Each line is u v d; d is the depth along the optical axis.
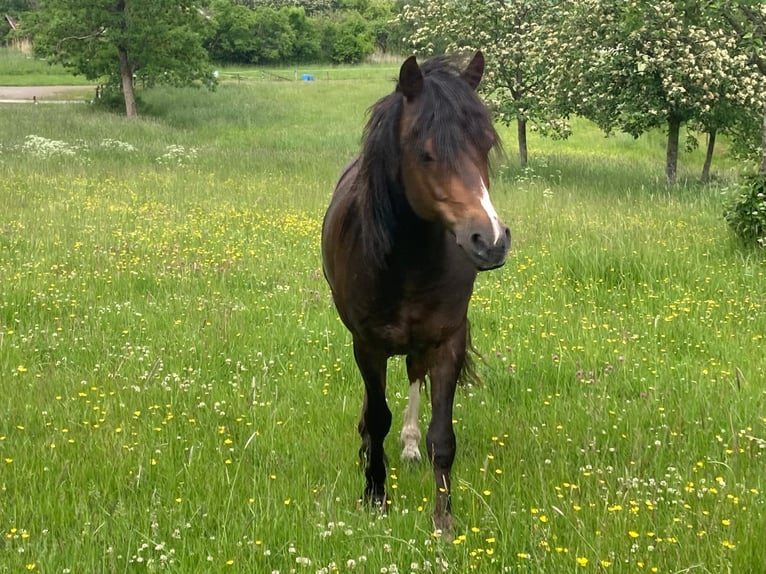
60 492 4.59
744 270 9.58
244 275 9.89
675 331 7.82
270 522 4.26
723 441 5.39
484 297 8.84
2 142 24.39
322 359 7.09
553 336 7.57
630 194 16.91
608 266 9.85
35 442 5.32
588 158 26.70
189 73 40.72
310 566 3.84
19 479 4.72
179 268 10.04
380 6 76.94
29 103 40.31
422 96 3.95
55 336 7.47
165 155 22.33
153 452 5.12
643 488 4.61
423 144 3.81
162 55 38.69
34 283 9.02
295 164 21.94
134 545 4.07
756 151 19.12
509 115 22.97
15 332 7.68
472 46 23.22
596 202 15.52
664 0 18.00
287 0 77.94
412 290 4.28
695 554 3.89
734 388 6.24
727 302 8.53
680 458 5.16
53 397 6.07
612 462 5.11
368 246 4.24
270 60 66.12
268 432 5.52
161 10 37.81
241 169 20.72
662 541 3.94
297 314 8.30
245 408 5.95
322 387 6.52
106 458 4.99
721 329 7.76
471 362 5.34
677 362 7.02
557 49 20.62
